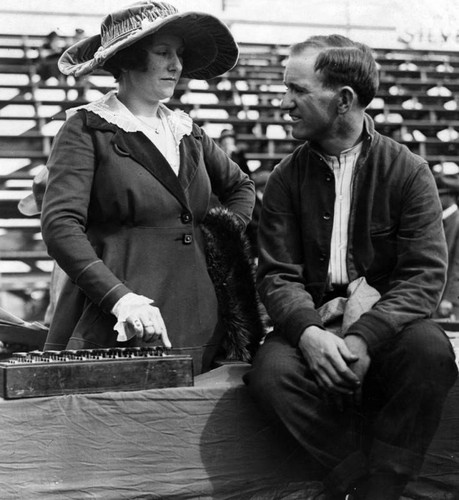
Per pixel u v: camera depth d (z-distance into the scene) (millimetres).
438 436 4121
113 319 4309
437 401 3840
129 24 4457
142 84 4496
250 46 19375
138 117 4520
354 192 4148
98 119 4395
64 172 4309
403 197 4105
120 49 4344
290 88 4184
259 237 4340
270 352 3998
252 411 4043
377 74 4184
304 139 4199
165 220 4430
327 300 4234
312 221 4199
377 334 3840
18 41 17562
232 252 4641
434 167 18672
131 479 3895
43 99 17375
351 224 4156
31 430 3783
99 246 4398
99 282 4145
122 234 4391
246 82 19375
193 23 4516
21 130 16891
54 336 4504
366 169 4145
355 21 19609
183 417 3963
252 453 4035
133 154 4375
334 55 4082
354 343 3830
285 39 19484
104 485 3855
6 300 14047
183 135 4629
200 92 19109
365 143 4156
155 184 4387
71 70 4648
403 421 3828
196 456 3973
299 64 4133
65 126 4402
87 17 17719
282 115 19109
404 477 3822
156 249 4395
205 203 4621
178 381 4012
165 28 4461
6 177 15789
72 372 3859
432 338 3838
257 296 4652
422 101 19969
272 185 4332
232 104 18922
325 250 4180
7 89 17344
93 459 3855
